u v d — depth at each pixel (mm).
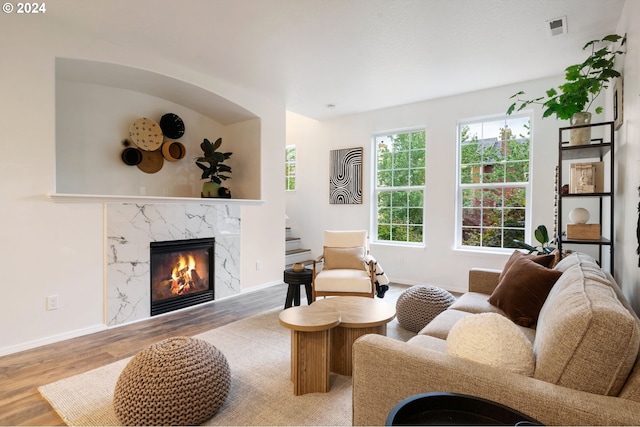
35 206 2643
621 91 2482
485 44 3035
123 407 1624
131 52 3172
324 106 4938
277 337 2863
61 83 3391
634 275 2098
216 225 4035
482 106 4246
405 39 2959
